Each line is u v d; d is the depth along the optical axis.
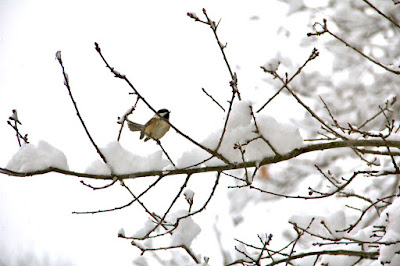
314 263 7.04
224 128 6.24
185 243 7.32
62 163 6.35
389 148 7.14
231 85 5.99
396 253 6.15
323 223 6.70
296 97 6.93
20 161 6.18
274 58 6.59
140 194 6.80
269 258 7.32
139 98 6.07
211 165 6.88
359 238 7.08
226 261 7.66
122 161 6.65
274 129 6.88
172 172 6.76
